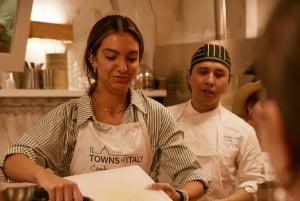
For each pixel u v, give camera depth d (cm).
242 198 148
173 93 280
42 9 237
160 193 93
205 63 165
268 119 33
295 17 30
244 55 223
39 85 221
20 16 162
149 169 116
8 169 99
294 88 29
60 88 227
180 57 277
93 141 110
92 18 261
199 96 172
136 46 108
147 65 290
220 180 163
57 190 86
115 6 272
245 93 168
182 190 101
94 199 89
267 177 148
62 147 110
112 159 109
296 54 29
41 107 236
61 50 245
